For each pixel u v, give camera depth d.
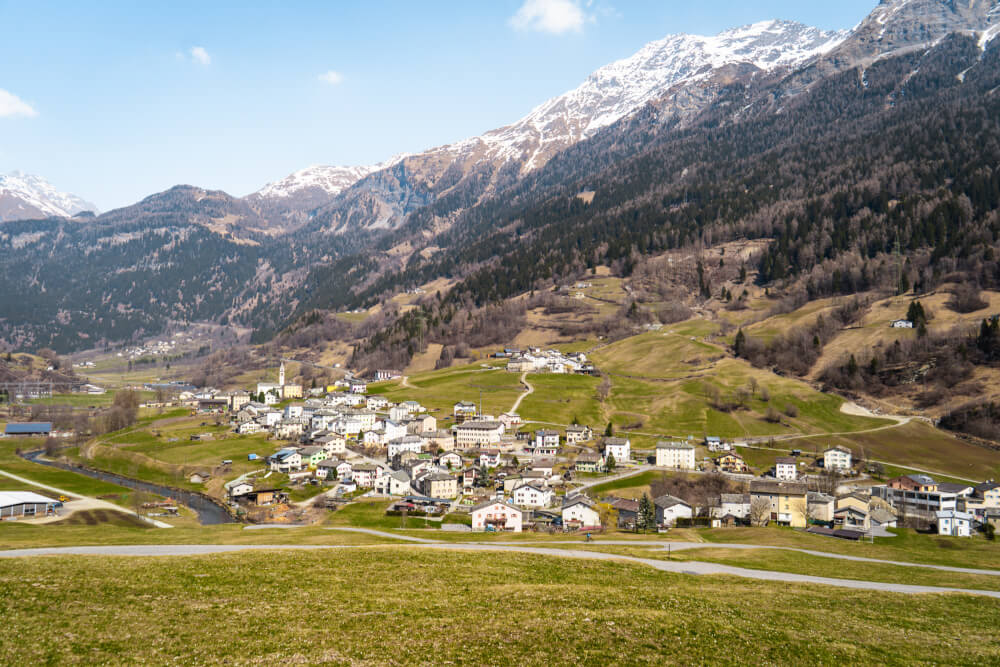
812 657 45.53
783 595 63.69
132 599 51.47
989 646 50.31
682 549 97.31
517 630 47.03
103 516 152.50
